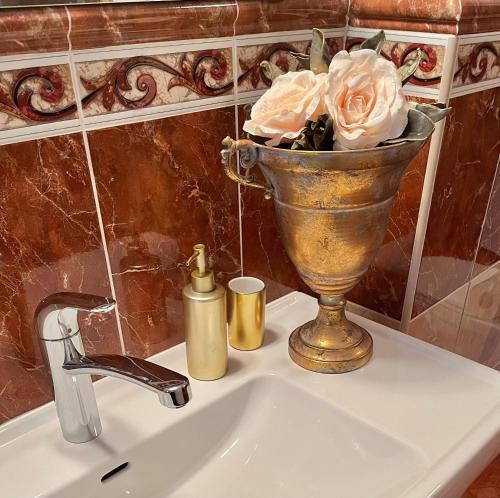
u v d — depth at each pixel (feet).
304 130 1.99
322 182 2.01
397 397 2.37
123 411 2.32
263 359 2.63
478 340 4.16
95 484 2.09
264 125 2.03
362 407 2.31
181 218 2.46
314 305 3.06
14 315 2.05
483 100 2.90
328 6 2.68
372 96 1.95
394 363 2.59
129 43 2.03
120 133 2.13
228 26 2.32
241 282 2.68
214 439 2.44
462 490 2.06
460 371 2.53
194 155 2.42
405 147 1.98
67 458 2.10
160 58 2.15
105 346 2.38
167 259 2.48
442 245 3.13
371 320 3.15
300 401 2.45
